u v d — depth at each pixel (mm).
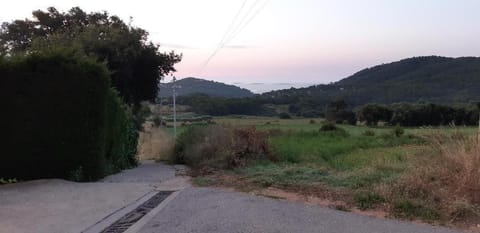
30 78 12555
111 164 15383
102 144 13281
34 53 12711
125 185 11383
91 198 9617
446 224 7410
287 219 7621
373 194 8625
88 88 12852
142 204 9227
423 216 7734
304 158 17391
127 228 7348
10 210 8391
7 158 12406
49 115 12648
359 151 25719
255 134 17016
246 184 10945
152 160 23797
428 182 8930
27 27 34469
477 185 8367
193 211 8320
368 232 6898
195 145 18703
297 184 10328
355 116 75500
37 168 12609
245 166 14828
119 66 25234
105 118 13469
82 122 12805
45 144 12625
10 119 12422
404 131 44875
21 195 9828
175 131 29641
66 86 12742
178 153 21250
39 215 8070
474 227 7246
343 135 41219
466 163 8766
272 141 18891
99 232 7152
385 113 71312
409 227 7195
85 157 12836
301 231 6930
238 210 8273
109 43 25062
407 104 67875
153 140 29812
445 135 10461
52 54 12703
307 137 34125
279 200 9133
